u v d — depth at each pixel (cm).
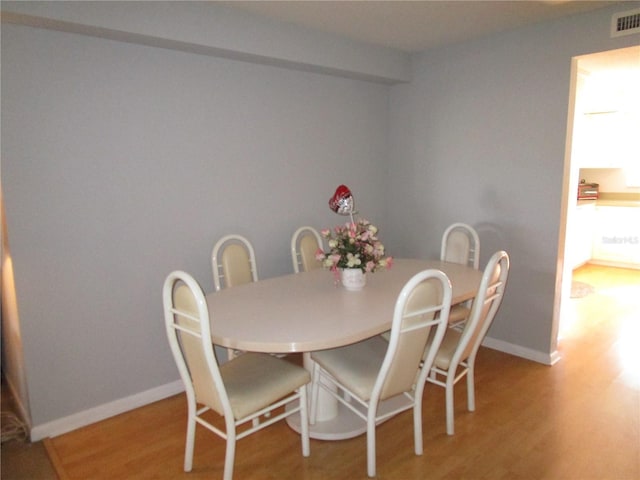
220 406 180
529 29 301
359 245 238
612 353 332
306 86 332
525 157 314
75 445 230
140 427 246
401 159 396
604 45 269
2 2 188
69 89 225
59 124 224
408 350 191
